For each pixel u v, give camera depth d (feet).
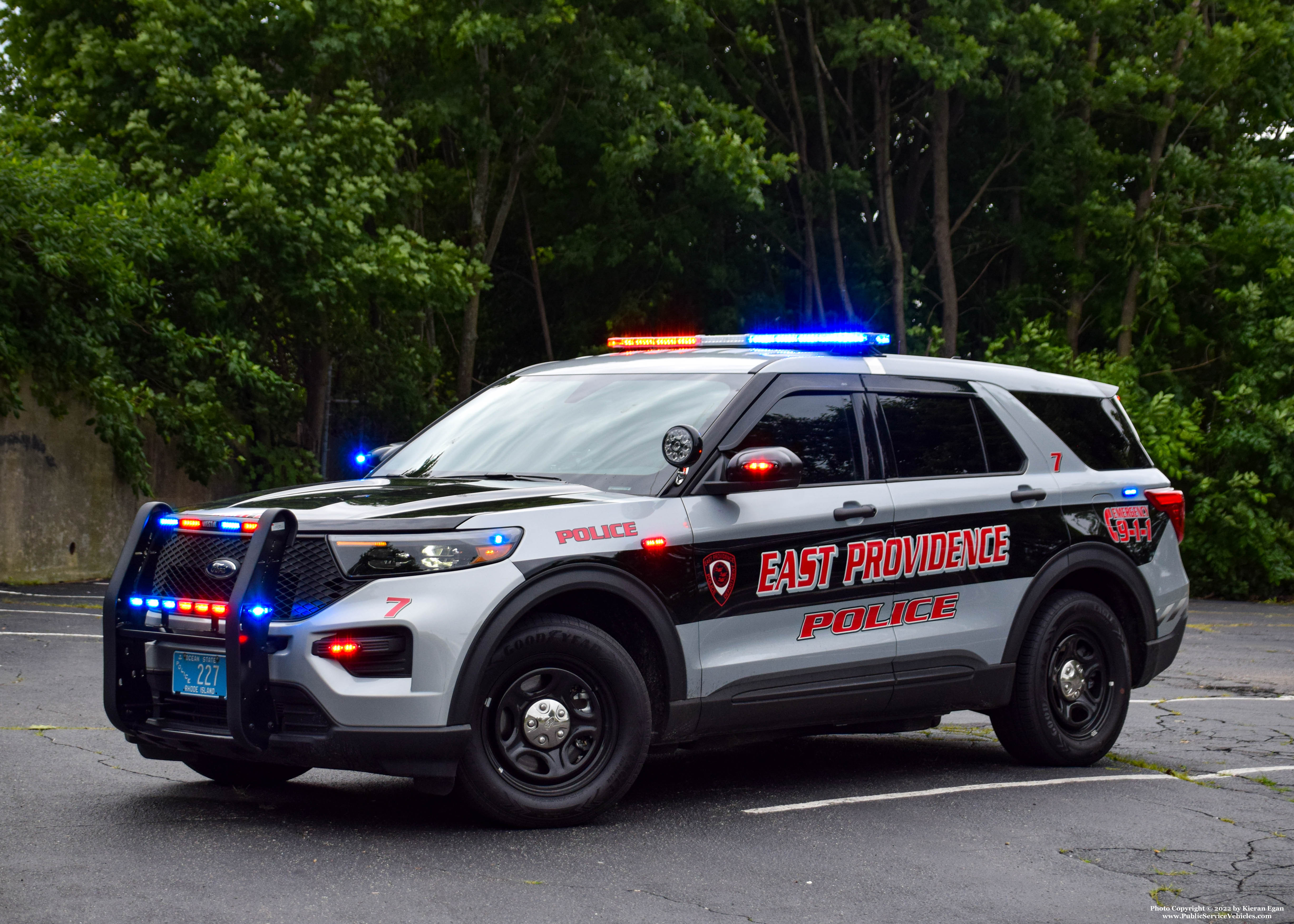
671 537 18.56
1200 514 79.36
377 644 16.38
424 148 98.99
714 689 18.93
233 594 16.25
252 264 69.92
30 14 77.20
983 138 106.22
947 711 22.18
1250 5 91.61
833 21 97.60
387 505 17.44
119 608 17.79
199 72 73.51
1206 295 94.79
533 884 15.12
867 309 104.01
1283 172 90.84
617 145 91.71
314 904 14.01
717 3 95.55
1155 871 16.87
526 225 104.58
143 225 62.75
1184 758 25.18
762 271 107.04
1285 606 76.13
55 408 57.26
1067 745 23.54
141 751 18.52
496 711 17.17
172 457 67.77
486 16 82.89
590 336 108.47
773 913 14.42
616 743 17.88
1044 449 23.82
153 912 13.50
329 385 85.30
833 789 21.36
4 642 35.47
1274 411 80.18
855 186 97.14
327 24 76.13
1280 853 17.97
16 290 54.80
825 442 20.83
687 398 20.43
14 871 14.82
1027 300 100.32
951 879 16.10
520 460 20.47
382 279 71.92
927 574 21.44
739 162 87.04
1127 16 92.68
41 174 56.90
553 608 18.15
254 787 20.04
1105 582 24.76
